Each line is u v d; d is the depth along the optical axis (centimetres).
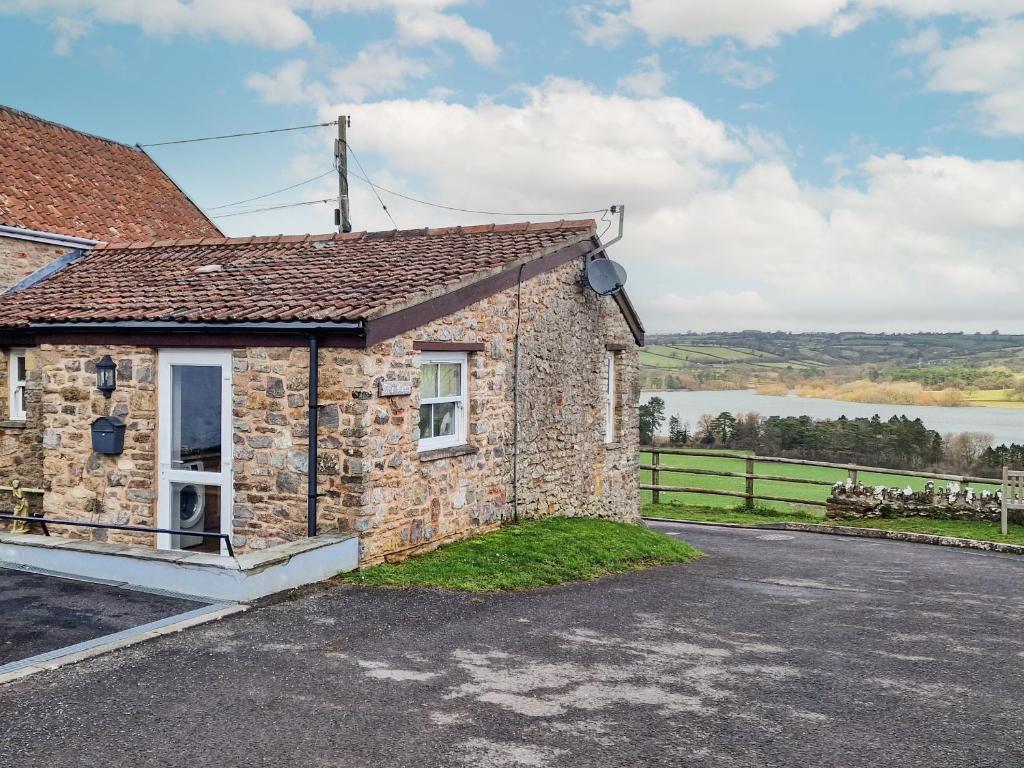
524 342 1141
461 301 979
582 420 1329
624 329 1488
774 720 523
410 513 912
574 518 1262
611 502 1446
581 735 489
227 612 704
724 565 1139
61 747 458
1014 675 644
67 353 987
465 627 698
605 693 559
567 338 1267
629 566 1033
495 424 1078
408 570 852
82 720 493
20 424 1205
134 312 928
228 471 900
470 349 1007
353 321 806
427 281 930
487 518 1066
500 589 837
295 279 997
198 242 1301
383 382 851
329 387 839
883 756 474
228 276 1057
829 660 663
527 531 1083
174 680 557
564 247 1230
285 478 864
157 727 485
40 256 1349
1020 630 802
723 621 777
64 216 1444
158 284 1058
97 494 976
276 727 488
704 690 574
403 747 466
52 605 720
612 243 1288
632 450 1538
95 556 807
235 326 862
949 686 608
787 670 629
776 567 1149
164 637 644
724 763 459
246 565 734
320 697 533
